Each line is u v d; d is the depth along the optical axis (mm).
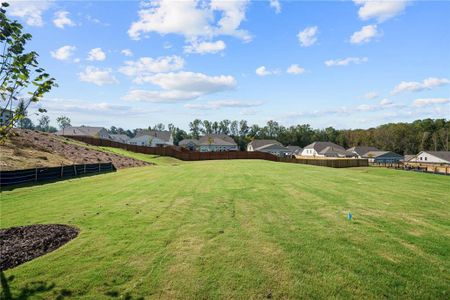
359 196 10781
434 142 72500
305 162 45156
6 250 5055
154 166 28984
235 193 11375
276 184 14219
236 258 4797
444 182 17203
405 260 4719
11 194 11375
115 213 7883
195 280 4074
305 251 5102
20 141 23062
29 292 3729
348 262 4637
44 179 15945
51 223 6855
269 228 6488
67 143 29812
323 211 8227
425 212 8141
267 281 4039
